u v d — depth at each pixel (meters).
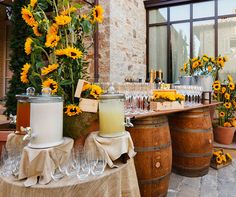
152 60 4.92
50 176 0.82
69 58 0.95
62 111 0.93
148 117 1.69
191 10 4.52
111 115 1.03
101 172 0.92
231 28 4.21
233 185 2.19
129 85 1.96
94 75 3.25
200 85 2.81
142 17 4.68
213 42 4.38
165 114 1.83
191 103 2.55
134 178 1.15
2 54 6.11
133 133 1.67
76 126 1.02
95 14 1.12
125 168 1.05
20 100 1.06
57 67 0.98
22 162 0.83
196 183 2.24
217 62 2.94
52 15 1.13
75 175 0.89
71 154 0.96
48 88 0.96
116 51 3.52
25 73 1.07
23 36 2.03
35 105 0.85
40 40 1.06
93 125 1.10
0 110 2.75
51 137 0.87
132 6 4.16
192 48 4.55
